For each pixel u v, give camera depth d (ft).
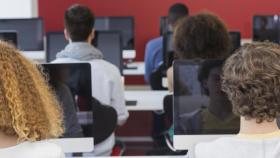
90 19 10.32
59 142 7.34
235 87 4.62
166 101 9.73
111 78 9.43
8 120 4.07
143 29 21.57
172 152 9.76
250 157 4.50
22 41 16.96
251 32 21.42
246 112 4.58
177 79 7.25
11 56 4.28
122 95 9.72
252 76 4.52
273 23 18.39
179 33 8.61
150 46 16.08
